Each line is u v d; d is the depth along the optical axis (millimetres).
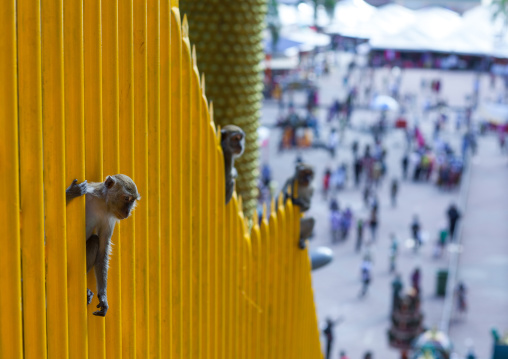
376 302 30719
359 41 72375
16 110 3699
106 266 4137
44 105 3891
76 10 3982
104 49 4320
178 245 5461
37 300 3943
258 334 7207
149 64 4828
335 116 59594
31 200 3850
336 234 37500
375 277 33125
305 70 71625
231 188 6375
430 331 23781
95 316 4398
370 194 43219
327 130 56125
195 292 5855
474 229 40219
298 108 61312
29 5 3723
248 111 9172
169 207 5234
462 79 74062
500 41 70188
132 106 4613
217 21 8820
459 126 57344
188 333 5746
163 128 5094
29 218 3859
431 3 93062
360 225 35469
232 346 6695
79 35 4020
